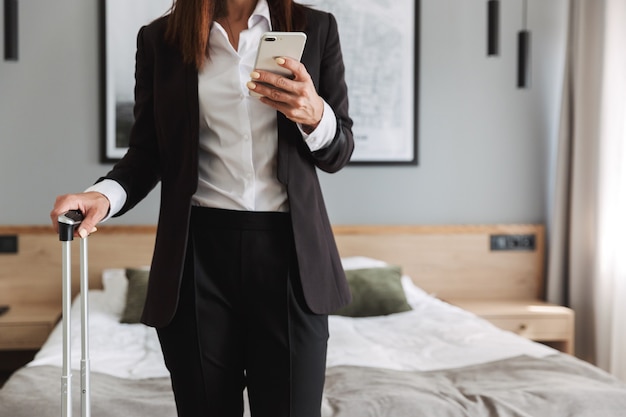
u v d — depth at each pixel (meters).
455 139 4.13
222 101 1.23
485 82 4.14
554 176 4.17
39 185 3.85
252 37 1.24
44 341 3.44
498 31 3.83
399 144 4.08
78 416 1.97
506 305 3.91
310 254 1.23
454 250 4.07
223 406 1.23
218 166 1.25
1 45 3.80
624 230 3.63
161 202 1.27
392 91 4.05
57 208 1.17
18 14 3.80
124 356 2.65
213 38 1.23
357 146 4.04
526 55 3.79
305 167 1.26
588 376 2.39
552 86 4.18
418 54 4.06
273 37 1.12
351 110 4.03
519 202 4.19
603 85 3.80
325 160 1.26
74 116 3.86
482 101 4.14
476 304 3.92
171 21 1.27
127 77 3.87
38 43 3.83
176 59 1.26
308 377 1.23
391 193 4.09
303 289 1.21
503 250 4.12
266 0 1.29
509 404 2.05
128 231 3.82
